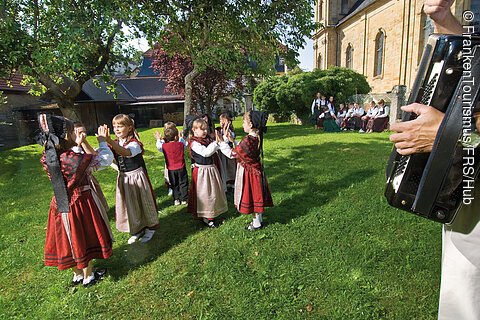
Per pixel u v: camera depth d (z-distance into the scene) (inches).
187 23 327.9
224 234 150.3
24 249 146.7
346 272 114.5
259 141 151.0
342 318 93.8
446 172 51.4
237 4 312.2
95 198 117.6
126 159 143.3
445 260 60.7
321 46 1238.3
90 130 831.1
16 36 256.2
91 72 320.5
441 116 52.4
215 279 116.2
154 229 151.7
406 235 137.9
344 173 237.8
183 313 100.3
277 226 153.9
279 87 748.0
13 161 391.9
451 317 59.0
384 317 93.6
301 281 111.3
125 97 1021.8
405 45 773.9
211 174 157.8
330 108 548.4
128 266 128.9
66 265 111.1
